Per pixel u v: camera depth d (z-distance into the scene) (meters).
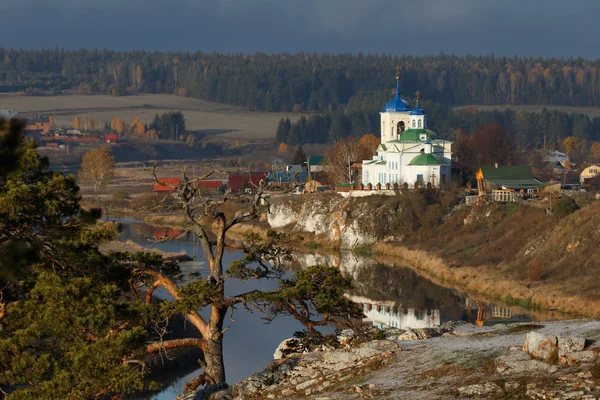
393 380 56.00
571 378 50.34
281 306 71.81
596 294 144.62
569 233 172.88
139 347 62.31
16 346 60.78
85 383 57.84
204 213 77.19
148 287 76.12
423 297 159.75
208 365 70.81
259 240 79.31
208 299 70.25
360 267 196.38
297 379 60.41
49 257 68.69
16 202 63.25
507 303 152.12
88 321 61.62
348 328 77.25
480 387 51.31
